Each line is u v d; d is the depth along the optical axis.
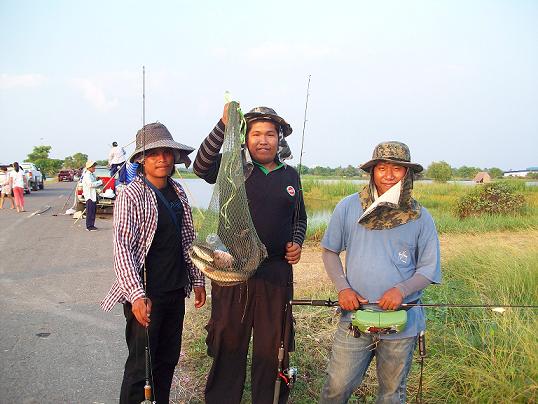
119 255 3.01
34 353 4.94
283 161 3.69
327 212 20.95
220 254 3.08
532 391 3.73
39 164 79.00
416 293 3.11
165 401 3.54
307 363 4.53
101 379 4.41
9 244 10.87
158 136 3.25
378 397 3.22
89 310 6.33
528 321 4.65
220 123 3.27
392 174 3.04
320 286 7.18
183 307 3.49
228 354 3.53
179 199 3.41
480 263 7.70
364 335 3.10
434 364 4.29
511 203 16.78
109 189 16.69
